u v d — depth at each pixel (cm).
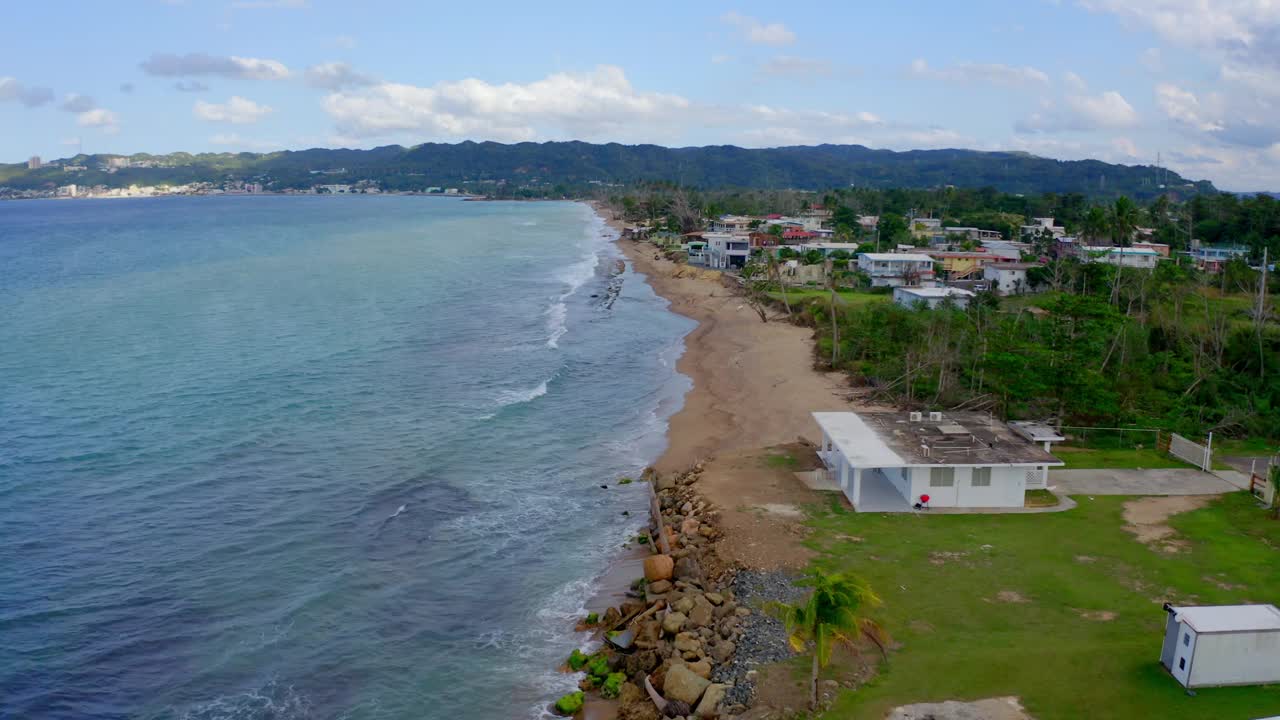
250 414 6394
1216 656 2731
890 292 11606
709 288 13062
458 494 4959
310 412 6469
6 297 11881
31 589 3816
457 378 7562
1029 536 4047
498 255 18612
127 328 9638
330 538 4384
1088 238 13650
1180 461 5150
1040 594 3456
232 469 5288
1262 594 3425
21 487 4944
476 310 11169
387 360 8206
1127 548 3891
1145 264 12412
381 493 4956
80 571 3991
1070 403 5681
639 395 7069
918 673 2888
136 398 6762
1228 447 5469
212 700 3081
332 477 5188
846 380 7281
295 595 3816
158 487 4984
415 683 3197
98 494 4869
